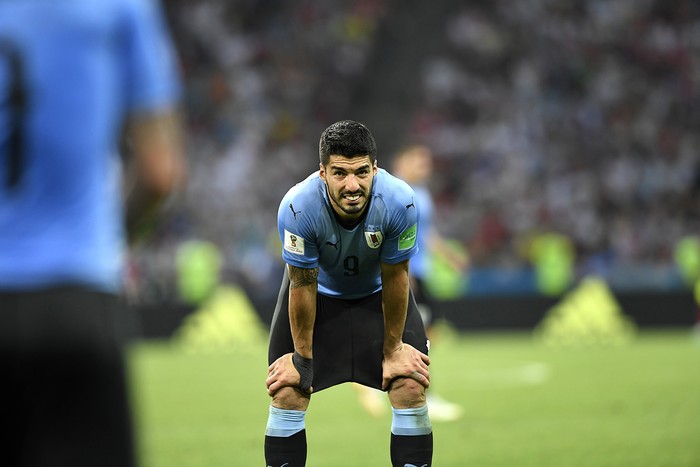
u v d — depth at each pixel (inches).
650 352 2020.2
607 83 3540.8
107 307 272.1
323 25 3649.1
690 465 808.9
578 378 1528.1
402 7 3754.9
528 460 837.8
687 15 3722.9
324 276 562.3
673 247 3127.5
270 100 3400.6
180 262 2413.9
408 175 1098.7
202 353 2135.8
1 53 264.4
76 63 267.7
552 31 3646.7
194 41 3484.3
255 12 3614.7
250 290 2509.8
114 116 279.3
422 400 553.6
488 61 3609.7
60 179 266.2
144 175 284.8
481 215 3065.9
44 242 264.2
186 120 3287.4
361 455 872.9
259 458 857.5
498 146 3302.2
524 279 2496.3
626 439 945.5
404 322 552.4
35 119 263.7
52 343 261.6
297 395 549.0
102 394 266.1
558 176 3238.2
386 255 536.7
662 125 3457.2
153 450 895.1
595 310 2500.0
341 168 503.8
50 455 261.4
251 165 3152.1
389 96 3516.2
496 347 2177.7
